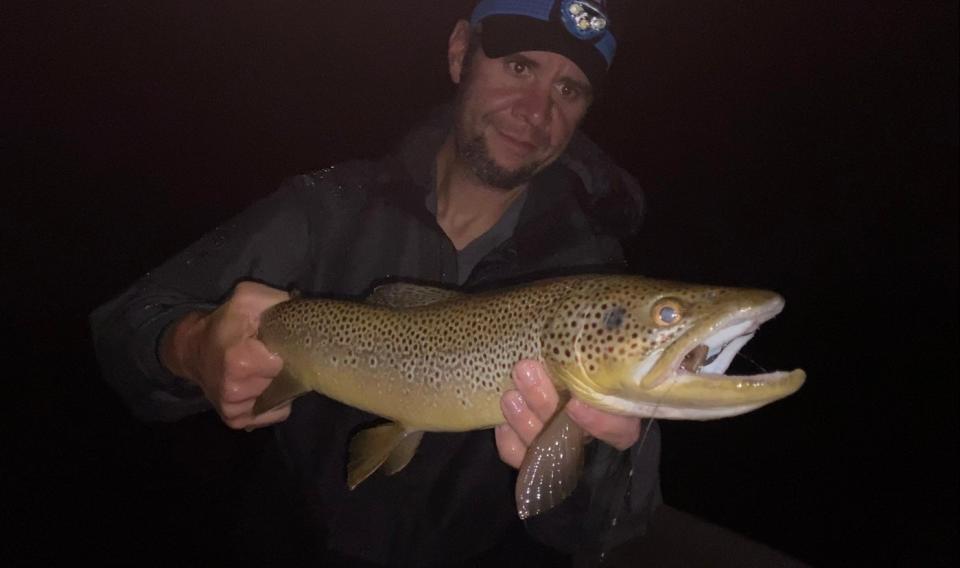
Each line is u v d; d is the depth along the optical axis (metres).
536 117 0.71
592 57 0.71
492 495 0.71
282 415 0.65
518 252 0.74
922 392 1.79
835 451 1.53
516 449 0.58
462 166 0.74
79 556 1.10
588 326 0.55
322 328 0.64
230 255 0.72
